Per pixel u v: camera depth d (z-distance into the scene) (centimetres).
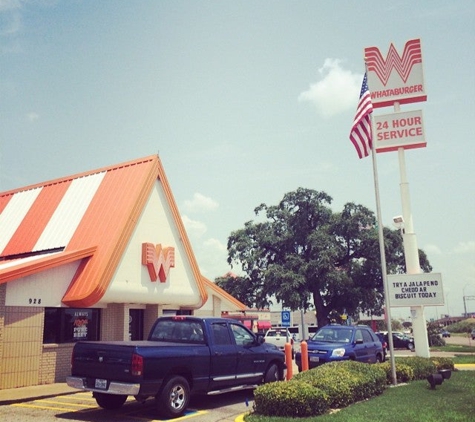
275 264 4012
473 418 880
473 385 1319
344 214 4219
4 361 1491
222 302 2636
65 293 1727
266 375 1278
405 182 1909
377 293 4103
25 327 1570
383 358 1933
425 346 1758
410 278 1688
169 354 1006
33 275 1622
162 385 990
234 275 4612
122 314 1939
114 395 1103
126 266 1891
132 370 948
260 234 4288
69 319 1762
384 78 2027
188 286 2217
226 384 1152
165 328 1189
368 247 4081
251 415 977
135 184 2039
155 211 2092
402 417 894
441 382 1257
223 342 1166
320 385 1053
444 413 928
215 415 1041
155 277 2002
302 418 924
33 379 1572
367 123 1547
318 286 3959
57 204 2252
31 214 2295
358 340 1761
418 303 1666
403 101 2009
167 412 988
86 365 1020
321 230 4097
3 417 1038
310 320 7606
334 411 1027
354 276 4038
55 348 1669
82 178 2331
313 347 1697
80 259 1786
